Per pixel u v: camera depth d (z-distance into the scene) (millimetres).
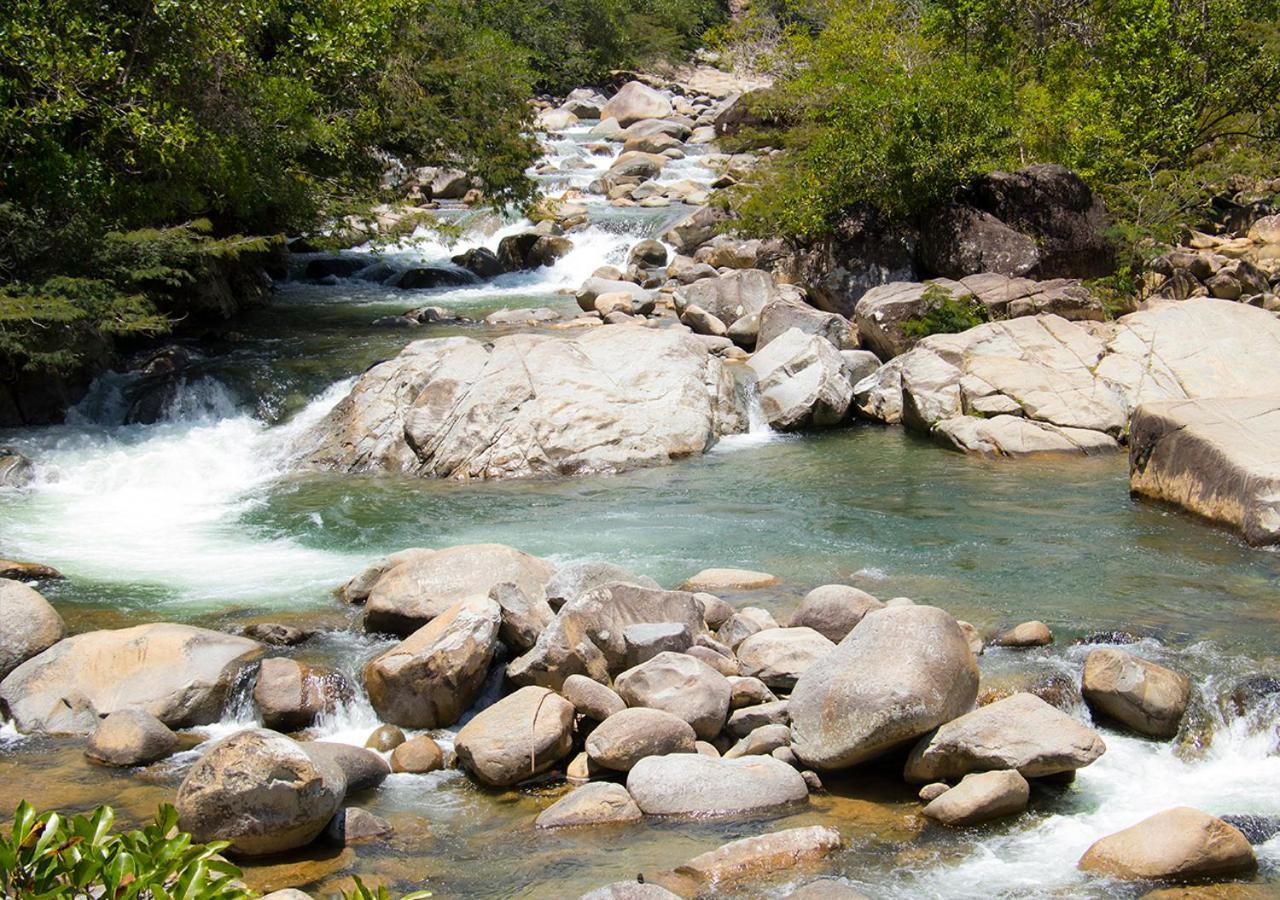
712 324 19219
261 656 8422
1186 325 15805
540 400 14203
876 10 24750
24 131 15328
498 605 8375
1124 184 21391
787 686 8062
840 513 12086
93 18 15898
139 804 6902
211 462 14227
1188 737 7559
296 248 25750
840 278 20266
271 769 6359
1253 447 11516
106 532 11992
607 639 8102
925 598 9586
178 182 17000
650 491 13016
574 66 45219
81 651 8281
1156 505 12164
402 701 7902
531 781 7262
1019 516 11898
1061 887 6000
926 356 15844
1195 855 6078
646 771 6930
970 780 6770
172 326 18516
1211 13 23469
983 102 20672
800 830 6406
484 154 22906
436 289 23703
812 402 15719
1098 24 26078
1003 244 19438
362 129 20672
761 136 28672
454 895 6008
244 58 16984
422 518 12211
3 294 14727
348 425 14539
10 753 7629
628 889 5688
